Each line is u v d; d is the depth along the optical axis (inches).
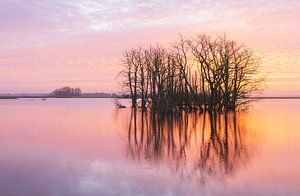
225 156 949.8
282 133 1440.7
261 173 751.7
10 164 849.5
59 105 5147.6
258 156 942.4
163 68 2903.5
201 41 2940.5
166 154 986.7
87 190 629.9
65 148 1087.6
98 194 606.2
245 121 2079.2
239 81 2876.5
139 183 674.8
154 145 1161.4
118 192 617.9
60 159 909.8
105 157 936.9
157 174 743.7
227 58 2758.4
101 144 1179.9
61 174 746.8
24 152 1015.0
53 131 1579.7
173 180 697.0
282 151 1015.6
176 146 1137.4
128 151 1034.1
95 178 711.7
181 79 2842.0
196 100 2849.4
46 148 1087.0
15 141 1243.8
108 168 804.0
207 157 939.3
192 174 746.8
